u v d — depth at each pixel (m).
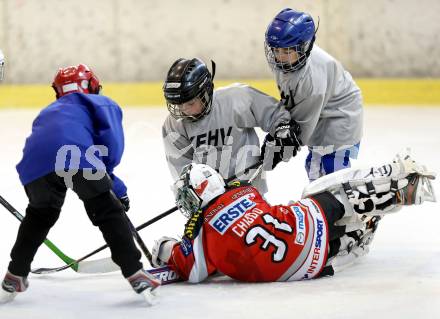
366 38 33.41
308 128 12.77
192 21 33.69
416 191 10.89
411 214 15.07
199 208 10.44
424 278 10.62
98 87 10.45
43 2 33.28
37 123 9.82
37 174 9.55
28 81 33.69
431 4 32.97
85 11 33.44
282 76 12.44
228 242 10.17
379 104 32.31
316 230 10.40
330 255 10.80
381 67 33.53
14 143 24.88
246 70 34.00
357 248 11.52
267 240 10.19
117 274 11.60
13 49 33.44
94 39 33.62
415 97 32.06
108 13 33.53
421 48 33.25
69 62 33.69
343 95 13.16
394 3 33.09
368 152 22.42
